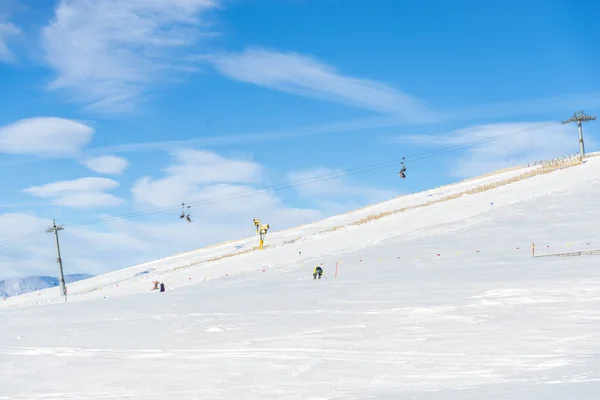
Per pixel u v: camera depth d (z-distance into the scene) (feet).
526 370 42.47
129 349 65.62
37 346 71.00
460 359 48.62
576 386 35.55
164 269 265.34
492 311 72.08
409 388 40.47
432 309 76.89
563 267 107.65
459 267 126.52
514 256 133.80
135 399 43.83
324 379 45.98
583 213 180.04
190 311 98.94
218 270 212.84
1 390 49.19
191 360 57.62
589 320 61.11
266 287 134.41
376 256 164.96
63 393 47.19
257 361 55.06
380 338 61.57
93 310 110.52
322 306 92.32
